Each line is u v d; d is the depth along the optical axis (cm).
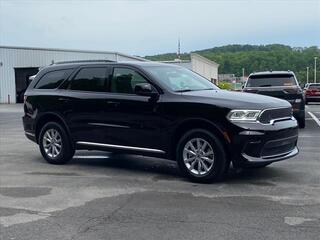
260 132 718
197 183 755
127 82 845
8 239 513
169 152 790
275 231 522
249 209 605
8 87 4497
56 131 939
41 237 518
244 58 10138
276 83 1508
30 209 623
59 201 660
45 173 855
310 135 1350
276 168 854
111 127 852
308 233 514
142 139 816
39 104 962
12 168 906
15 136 1464
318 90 3628
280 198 653
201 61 7244
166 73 845
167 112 780
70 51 4794
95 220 573
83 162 959
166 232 527
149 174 831
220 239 502
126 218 579
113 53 5047
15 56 4509
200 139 751
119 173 845
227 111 727
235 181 760
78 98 897
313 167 859
